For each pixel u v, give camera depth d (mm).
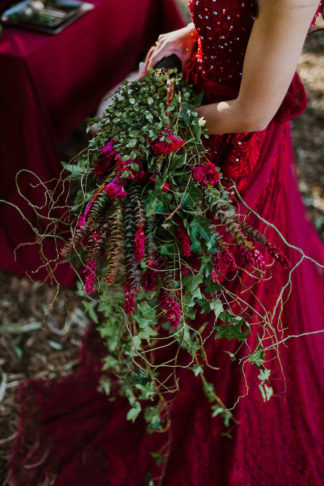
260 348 1181
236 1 1020
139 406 1433
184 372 1439
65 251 1000
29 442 1682
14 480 1602
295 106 1190
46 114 2094
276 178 1360
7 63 1942
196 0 1070
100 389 1742
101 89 2570
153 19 2811
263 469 1435
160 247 1075
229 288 1336
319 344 1559
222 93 1186
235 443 1421
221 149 1224
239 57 1102
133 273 972
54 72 2127
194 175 1044
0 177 2146
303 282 1500
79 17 2217
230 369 1399
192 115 1115
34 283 2229
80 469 1583
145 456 1534
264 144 1258
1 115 2043
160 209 1018
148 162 1055
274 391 1426
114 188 989
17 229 2170
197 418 1462
